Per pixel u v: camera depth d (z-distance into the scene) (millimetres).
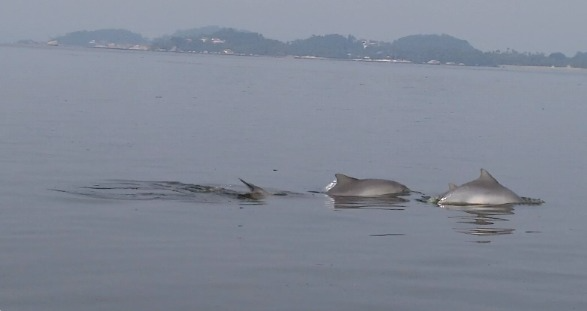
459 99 118000
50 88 101188
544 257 26328
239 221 30375
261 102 94250
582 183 42156
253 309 20703
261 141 56156
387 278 23578
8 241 26406
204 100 93000
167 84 124500
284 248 26625
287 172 43000
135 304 20844
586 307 21438
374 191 36469
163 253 25562
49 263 24109
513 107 104688
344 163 47094
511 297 22141
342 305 21156
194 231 28531
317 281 23125
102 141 52656
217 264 24531
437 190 39125
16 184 36281
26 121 62531
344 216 31859
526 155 53594
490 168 47000
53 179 37906
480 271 24531
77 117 67312
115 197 34031
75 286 22094
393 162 48312
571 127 76438
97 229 28391
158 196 34531
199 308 20688
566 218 32562
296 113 81062
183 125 64875
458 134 66125
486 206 34438
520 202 35250
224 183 38812
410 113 87188
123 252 25531
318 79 171250
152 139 54906
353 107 92500
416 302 21547
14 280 22438
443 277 23828
